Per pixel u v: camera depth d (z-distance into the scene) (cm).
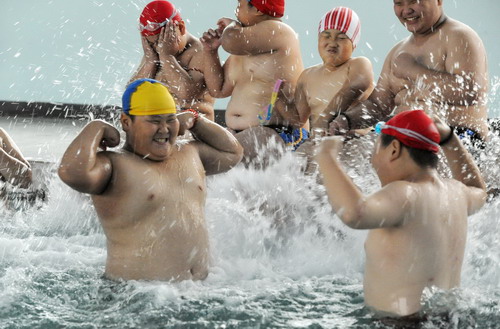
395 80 874
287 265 664
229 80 1015
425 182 487
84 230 802
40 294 550
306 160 899
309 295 554
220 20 1015
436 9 839
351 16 919
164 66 1034
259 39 961
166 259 569
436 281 479
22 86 2233
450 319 468
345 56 927
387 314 476
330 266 659
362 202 457
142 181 563
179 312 508
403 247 472
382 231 486
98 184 550
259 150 932
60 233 786
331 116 908
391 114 891
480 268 625
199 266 587
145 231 567
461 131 832
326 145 491
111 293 546
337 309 518
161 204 568
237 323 490
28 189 912
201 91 1062
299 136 972
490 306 486
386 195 465
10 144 918
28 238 751
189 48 1062
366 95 927
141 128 568
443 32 839
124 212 563
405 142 490
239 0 982
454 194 502
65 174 536
